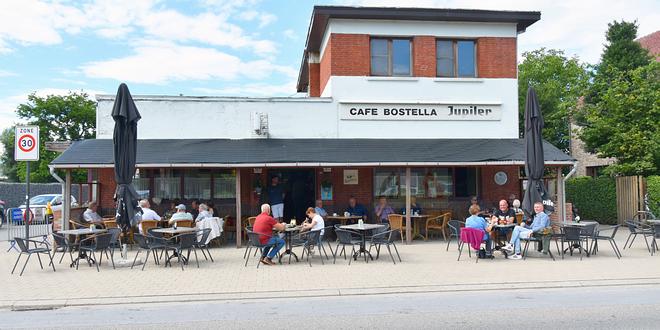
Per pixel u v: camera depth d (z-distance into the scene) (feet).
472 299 29.66
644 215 64.39
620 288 32.48
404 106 60.80
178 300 30.01
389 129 60.59
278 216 57.57
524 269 38.01
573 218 62.80
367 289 32.04
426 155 54.34
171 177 59.52
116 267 40.50
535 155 46.60
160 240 40.81
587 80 90.02
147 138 58.13
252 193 60.29
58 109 151.53
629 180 69.15
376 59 61.41
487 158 53.57
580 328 23.24
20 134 44.57
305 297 30.78
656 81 74.90
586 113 79.46
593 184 77.51
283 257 45.29
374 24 60.75
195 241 41.16
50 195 107.76
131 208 41.65
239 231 51.80
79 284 34.04
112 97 57.77
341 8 58.85
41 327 24.70
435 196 62.03
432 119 61.05
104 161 49.65
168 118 58.54
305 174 61.57
